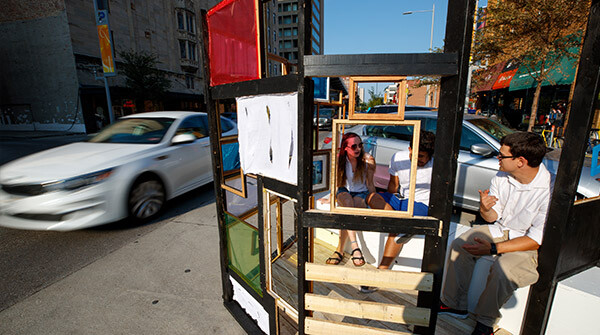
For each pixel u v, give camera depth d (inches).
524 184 71.1
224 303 89.2
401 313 54.4
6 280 103.9
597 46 51.2
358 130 193.6
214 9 69.3
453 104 42.4
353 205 96.5
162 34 976.3
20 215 123.6
